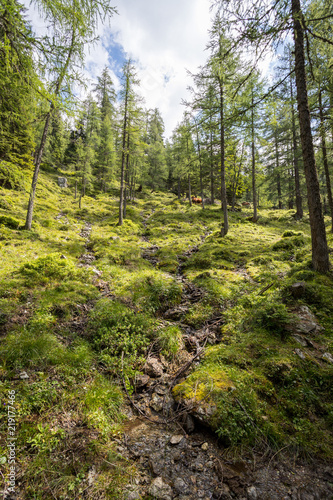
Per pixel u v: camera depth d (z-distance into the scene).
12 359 4.04
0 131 6.82
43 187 30.20
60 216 21.03
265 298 6.41
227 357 4.54
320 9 5.97
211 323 6.43
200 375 4.16
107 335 5.39
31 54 4.24
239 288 8.07
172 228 21.64
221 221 24.23
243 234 18.06
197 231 20.47
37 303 6.00
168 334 5.52
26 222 13.73
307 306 5.65
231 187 34.59
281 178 27.69
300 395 3.67
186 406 3.61
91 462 2.82
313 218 7.05
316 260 7.01
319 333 4.87
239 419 3.28
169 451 3.10
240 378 3.91
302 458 2.93
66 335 5.29
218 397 3.57
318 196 7.00
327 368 4.04
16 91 4.69
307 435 3.16
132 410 3.88
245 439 3.12
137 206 34.16
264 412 3.43
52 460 2.74
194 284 8.99
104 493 2.52
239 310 6.48
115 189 43.09
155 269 11.30
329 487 2.60
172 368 4.84
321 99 10.79
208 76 15.35
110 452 2.97
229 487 2.63
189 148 31.28
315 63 7.26
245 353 4.62
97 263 10.62
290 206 34.28
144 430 3.47
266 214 28.19
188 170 26.42
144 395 4.18
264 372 4.09
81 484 2.57
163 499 2.49
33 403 3.32
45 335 4.79
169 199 41.25
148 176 45.50
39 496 2.40
